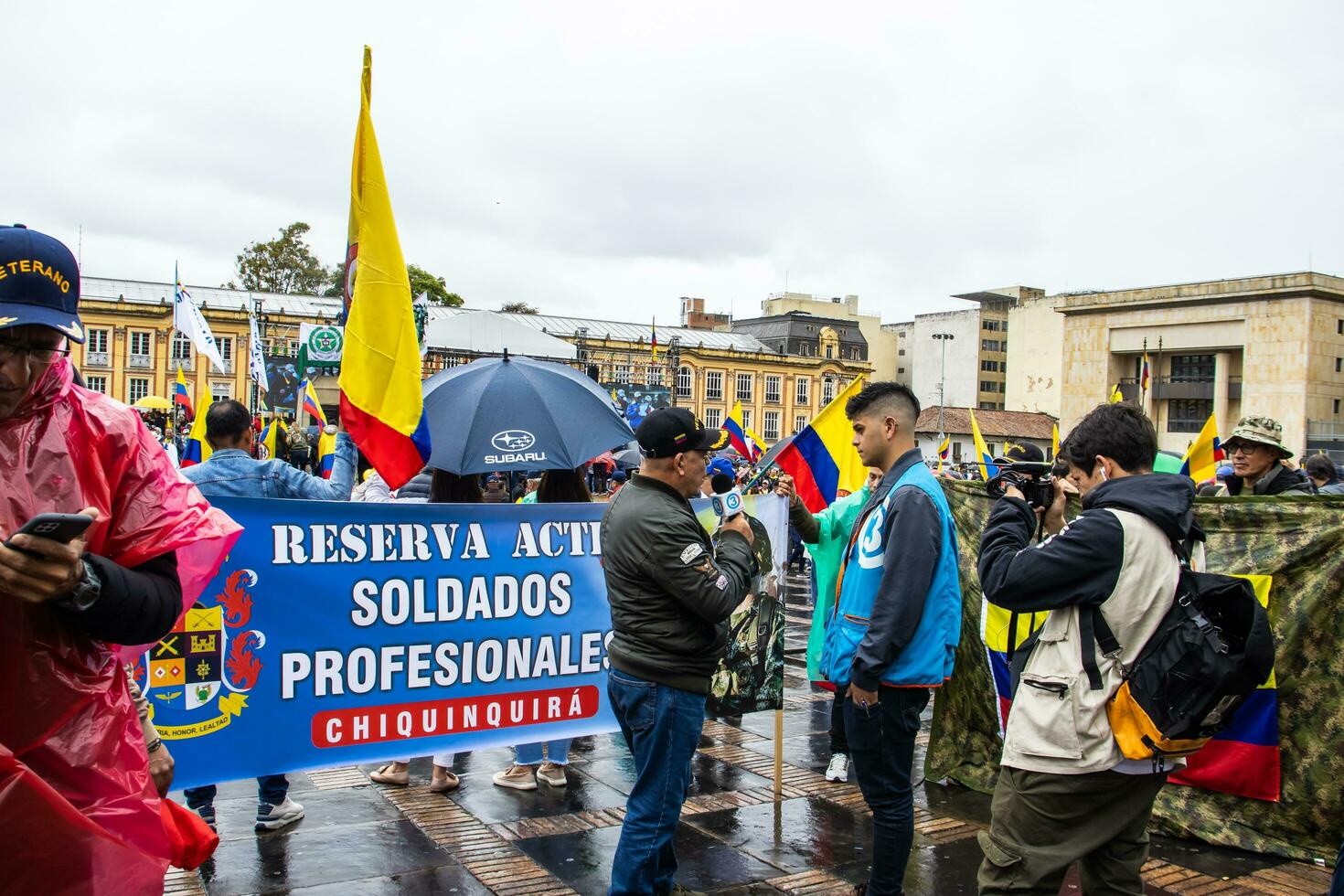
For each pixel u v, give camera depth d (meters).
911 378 91.31
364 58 4.39
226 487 4.63
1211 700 2.73
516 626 4.78
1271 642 2.74
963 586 5.65
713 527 5.33
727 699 4.91
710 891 4.09
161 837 2.07
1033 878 2.94
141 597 1.95
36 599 1.73
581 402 5.75
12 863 1.84
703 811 5.07
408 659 4.52
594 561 4.97
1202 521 4.95
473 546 4.66
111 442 2.02
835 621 3.89
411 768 5.77
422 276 58.00
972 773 5.56
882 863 3.62
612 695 3.58
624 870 3.44
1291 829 4.61
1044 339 77.38
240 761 4.16
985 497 5.67
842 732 5.55
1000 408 84.75
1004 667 5.41
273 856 4.32
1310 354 52.41
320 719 4.33
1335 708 4.54
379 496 5.86
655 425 3.52
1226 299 55.09
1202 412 58.25
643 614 3.48
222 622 4.11
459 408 5.50
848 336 79.81
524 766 5.30
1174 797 4.93
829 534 5.28
